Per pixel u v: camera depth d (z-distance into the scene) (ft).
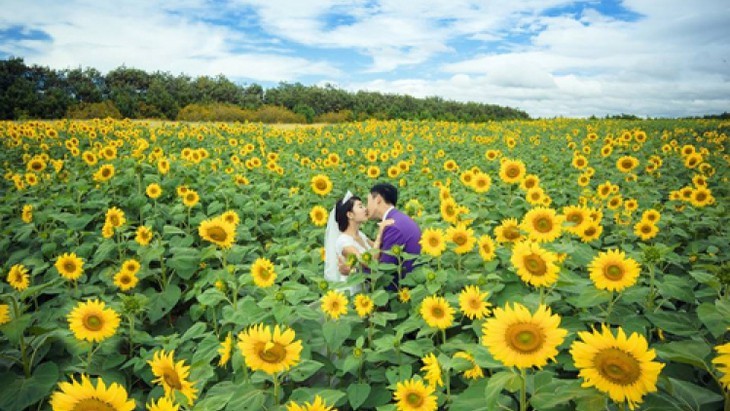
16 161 42.34
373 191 16.75
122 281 14.05
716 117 151.23
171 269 16.58
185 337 10.49
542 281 8.50
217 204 21.53
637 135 41.52
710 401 6.50
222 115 131.64
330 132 83.61
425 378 8.20
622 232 16.49
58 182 28.71
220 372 11.12
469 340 10.06
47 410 9.76
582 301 8.83
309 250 16.52
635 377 4.97
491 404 5.75
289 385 9.93
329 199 25.54
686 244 18.29
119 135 58.80
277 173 30.94
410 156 44.62
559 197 25.91
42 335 10.43
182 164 31.91
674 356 6.36
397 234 15.21
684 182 32.30
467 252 13.92
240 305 10.71
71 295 14.40
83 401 5.41
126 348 12.22
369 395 9.76
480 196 20.04
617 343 5.19
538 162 40.06
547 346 5.55
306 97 183.21
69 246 19.16
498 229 12.59
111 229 16.69
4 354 9.89
